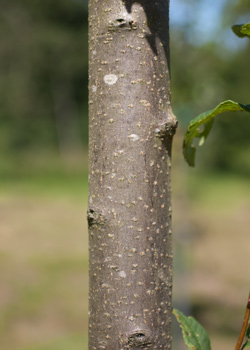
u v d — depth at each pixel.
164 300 1.33
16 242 12.05
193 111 6.52
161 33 1.33
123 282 1.30
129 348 1.30
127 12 1.30
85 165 30.42
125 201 1.30
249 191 19.97
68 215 15.70
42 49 33.25
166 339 1.33
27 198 19.33
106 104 1.31
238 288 8.20
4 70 33.59
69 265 9.78
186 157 1.68
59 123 36.44
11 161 30.05
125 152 1.30
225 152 23.31
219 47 6.82
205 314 6.89
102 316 1.31
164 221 1.33
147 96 1.30
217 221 14.28
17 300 7.68
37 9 32.59
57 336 6.19
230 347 5.69
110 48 1.30
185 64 6.55
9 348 5.86
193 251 10.59
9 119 34.12
